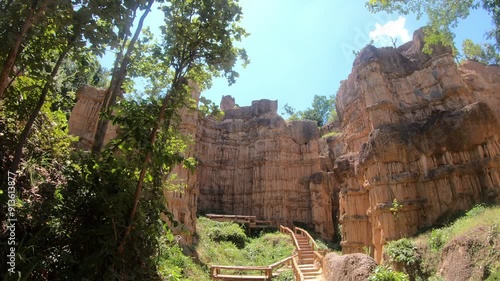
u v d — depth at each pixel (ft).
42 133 26.45
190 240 76.69
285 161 141.38
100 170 22.85
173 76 27.61
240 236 99.19
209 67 27.53
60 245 20.59
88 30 20.89
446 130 66.49
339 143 136.05
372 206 72.69
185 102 26.78
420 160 69.46
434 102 77.36
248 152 149.38
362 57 89.20
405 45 94.94
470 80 80.59
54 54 27.07
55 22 20.54
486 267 39.58
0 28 18.79
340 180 94.94
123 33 22.04
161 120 23.50
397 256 56.34
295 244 87.25
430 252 53.88
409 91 82.74
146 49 27.14
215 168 147.43
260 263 79.77
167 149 24.75
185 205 78.33
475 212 55.21
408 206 66.90
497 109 78.59
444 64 78.74
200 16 25.46
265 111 155.94
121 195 21.83
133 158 23.71
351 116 99.50
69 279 19.03
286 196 135.85
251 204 138.51
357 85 96.94
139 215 22.82
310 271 61.16
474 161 62.54
